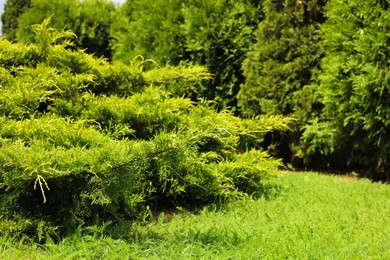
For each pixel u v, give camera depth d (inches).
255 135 250.7
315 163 376.5
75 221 152.9
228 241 151.0
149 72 232.2
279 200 222.7
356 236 165.0
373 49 277.7
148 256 138.5
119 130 201.0
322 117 334.3
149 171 197.9
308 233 162.2
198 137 152.1
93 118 200.8
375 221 186.9
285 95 344.2
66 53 213.5
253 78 356.5
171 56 390.0
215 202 217.5
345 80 290.5
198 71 236.7
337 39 301.4
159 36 394.9
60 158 137.6
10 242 141.9
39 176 129.6
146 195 201.9
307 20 345.4
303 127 335.0
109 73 221.0
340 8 301.1
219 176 214.8
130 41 445.1
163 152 146.4
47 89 200.2
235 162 226.4
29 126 163.8
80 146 161.8
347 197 233.8
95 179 142.1
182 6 387.9
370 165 332.2
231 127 228.7
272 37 353.4
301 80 340.8
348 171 365.4
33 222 146.8
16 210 148.9
